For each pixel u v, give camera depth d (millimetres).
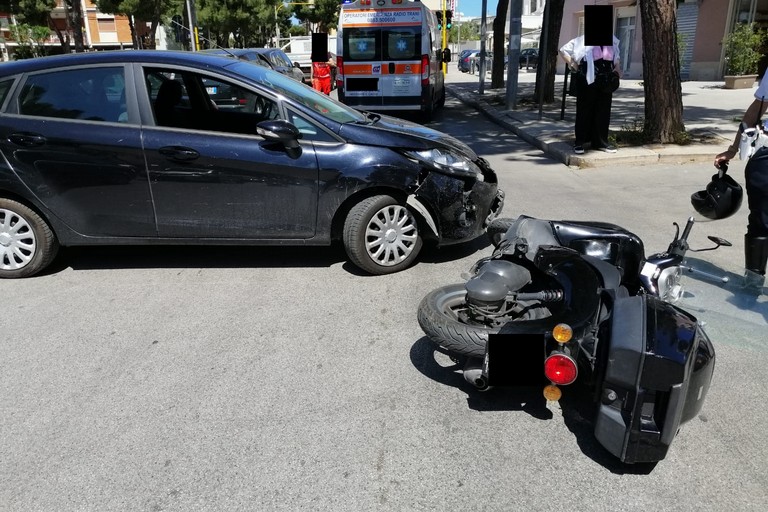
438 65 17641
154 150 4875
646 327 2551
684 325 2590
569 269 3053
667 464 2795
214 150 4855
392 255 5090
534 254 3271
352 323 4273
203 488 2723
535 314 3131
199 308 4586
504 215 6598
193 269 5406
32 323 4387
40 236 5117
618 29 29094
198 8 35000
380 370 3656
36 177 4934
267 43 53875
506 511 2545
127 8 26969
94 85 4969
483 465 2822
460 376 3582
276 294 4809
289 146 4836
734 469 2756
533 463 2824
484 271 3104
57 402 3408
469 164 5129
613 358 2551
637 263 3488
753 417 3121
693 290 4246
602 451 2896
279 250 5859
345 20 14750
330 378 3584
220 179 4902
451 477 2752
